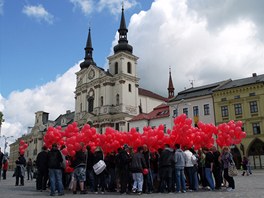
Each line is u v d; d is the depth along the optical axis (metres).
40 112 100.00
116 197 12.25
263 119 40.59
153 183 15.18
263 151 40.22
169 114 51.69
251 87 42.06
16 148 115.06
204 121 45.94
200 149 15.95
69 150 15.44
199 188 15.31
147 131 16.31
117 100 65.81
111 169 15.16
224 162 14.25
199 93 48.22
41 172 15.68
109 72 69.94
